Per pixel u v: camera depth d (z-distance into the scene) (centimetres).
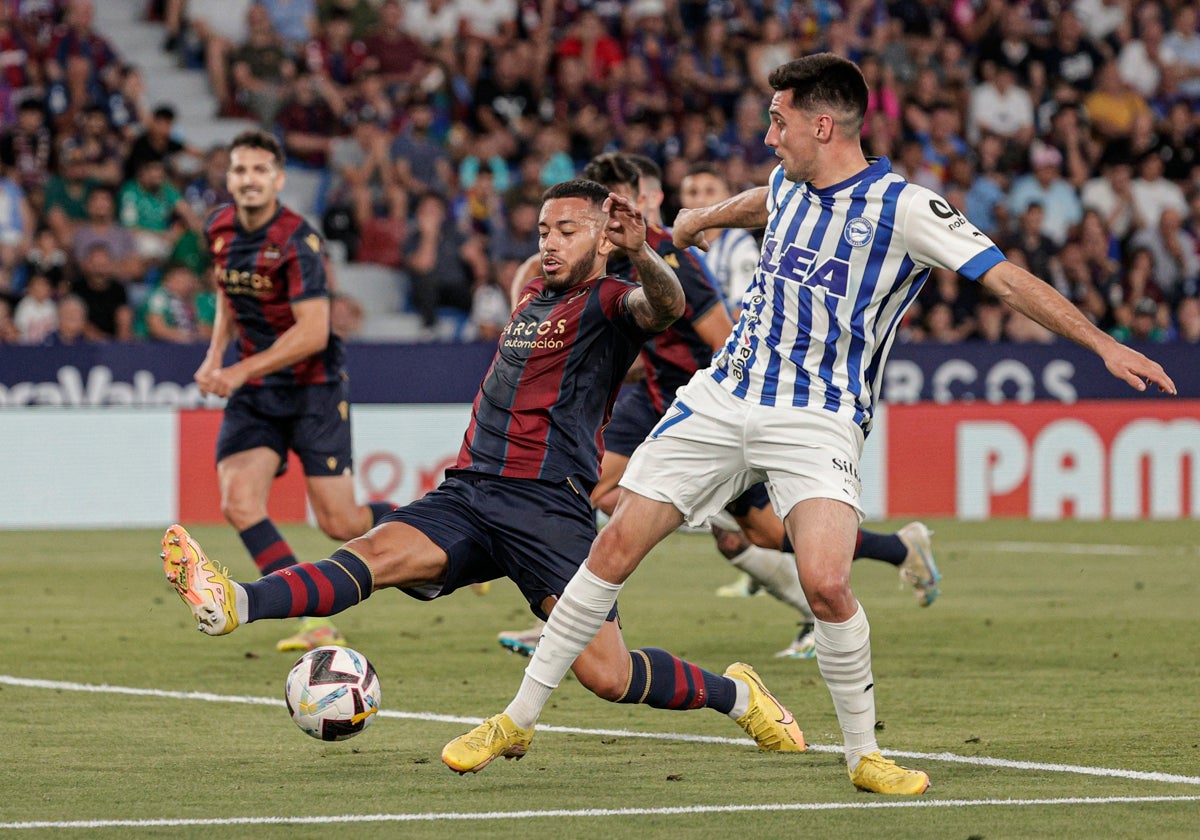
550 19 6906
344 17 6762
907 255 1595
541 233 1773
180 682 2334
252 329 2809
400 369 5178
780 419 1612
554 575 1723
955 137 6975
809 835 1416
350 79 6631
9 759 1767
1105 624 3027
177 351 5119
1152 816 1495
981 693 2252
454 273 6019
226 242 2756
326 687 1706
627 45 6881
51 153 5850
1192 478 5528
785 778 1678
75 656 2597
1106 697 2217
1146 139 7094
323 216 6206
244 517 2722
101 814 1493
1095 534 4962
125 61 6725
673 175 6278
